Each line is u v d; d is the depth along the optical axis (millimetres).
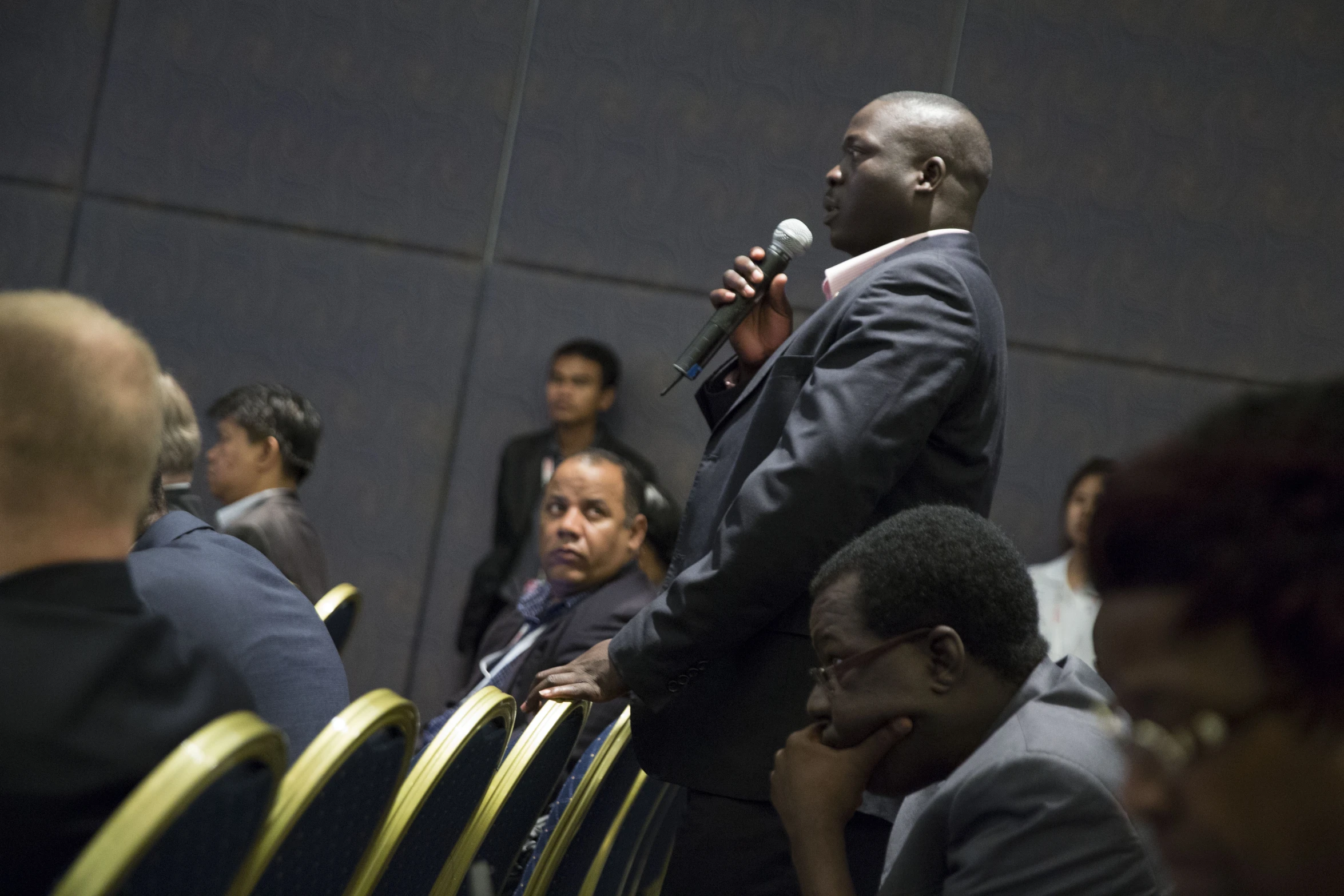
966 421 2330
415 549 6285
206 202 6438
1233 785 568
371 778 1537
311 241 6422
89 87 6488
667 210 6332
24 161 6461
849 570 1632
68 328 1393
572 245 6355
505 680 3607
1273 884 562
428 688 6215
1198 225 6125
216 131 6465
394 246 6414
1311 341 6082
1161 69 6164
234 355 6395
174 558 1931
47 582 1319
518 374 6340
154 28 6484
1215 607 569
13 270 6418
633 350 6301
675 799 3623
